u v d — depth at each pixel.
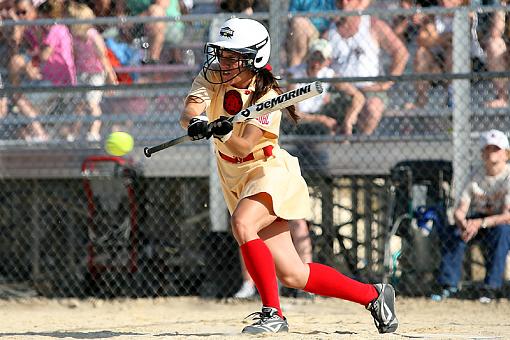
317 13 29.02
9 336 19.33
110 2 32.03
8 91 29.03
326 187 32.03
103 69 31.91
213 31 30.09
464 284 30.45
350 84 30.42
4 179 33.53
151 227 32.91
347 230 34.75
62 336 19.28
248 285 30.34
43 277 33.06
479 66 30.14
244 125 17.09
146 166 31.95
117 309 29.17
